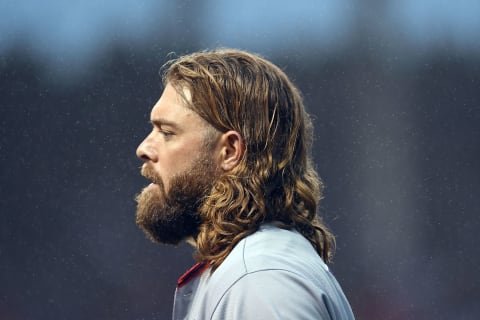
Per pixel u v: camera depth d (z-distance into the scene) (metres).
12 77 14.80
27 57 14.83
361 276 14.42
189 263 14.29
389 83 14.95
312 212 5.02
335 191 14.70
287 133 5.01
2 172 14.66
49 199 14.55
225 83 4.86
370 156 14.78
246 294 4.11
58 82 14.78
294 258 4.39
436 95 14.95
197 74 4.88
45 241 14.48
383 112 14.91
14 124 14.74
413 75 14.93
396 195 14.70
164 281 14.23
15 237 14.48
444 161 14.87
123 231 14.38
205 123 4.82
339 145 14.80
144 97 14.65
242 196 4.67
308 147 5.45
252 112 4.87
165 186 4.85
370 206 14.66
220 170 4.82
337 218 14.58
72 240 14.45
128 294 14.20
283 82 5.12
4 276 14.38
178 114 4.84
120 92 14.67
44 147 14.68
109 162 14.61
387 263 14.48
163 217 4.88
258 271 4.20
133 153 14.62
